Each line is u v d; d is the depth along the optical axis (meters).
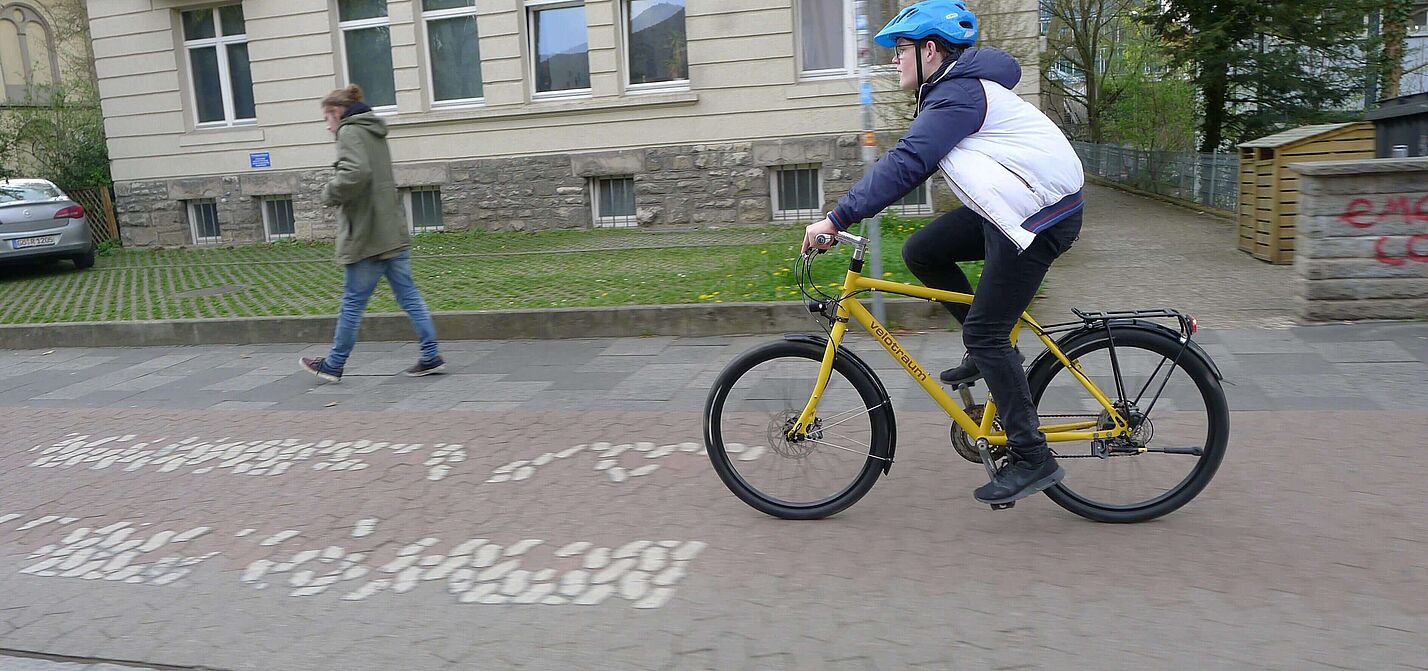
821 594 3.60
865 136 7.18
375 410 6.60
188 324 9.34
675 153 14.94
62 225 14.97
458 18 15.89
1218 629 3.19
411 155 16.08
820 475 4.25
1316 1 18.16
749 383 4.28
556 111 15.31
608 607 3.62
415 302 7.38
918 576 3.69
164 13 17.30
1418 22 23.03
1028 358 4.29
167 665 3.46
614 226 15.58
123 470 5.74
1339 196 6.84
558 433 5.76
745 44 14.39
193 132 17.59
